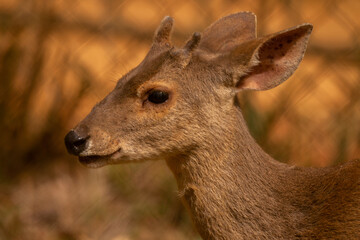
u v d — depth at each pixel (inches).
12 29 655.8
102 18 790.5
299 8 808.3
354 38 711.1
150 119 413.1
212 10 742.5
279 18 726.5
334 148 608.1
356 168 413.7
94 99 650.8
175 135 414.0
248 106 582.2
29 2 669.3
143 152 417.1
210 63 417.1
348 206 402.3
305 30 402.3
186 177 422.0
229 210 412.8
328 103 728.3
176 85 413.4
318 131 630.5
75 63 681.6
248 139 420.5
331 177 414.9
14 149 639.1
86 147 410.3
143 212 584.7
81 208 592.1
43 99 671.8
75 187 618.2
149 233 570.6
